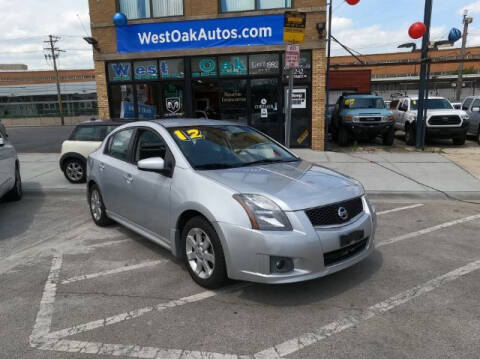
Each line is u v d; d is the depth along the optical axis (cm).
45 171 1041
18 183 765
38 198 792
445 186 787
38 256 480
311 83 1216
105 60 1296
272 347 290
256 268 331
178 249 409
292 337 302
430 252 471
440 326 313
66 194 823
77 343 299
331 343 293
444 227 568
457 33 1132
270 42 1200
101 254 481
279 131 1255
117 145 532
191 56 1255
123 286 393
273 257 328
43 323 327
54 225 607
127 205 489
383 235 536
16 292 385
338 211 353
